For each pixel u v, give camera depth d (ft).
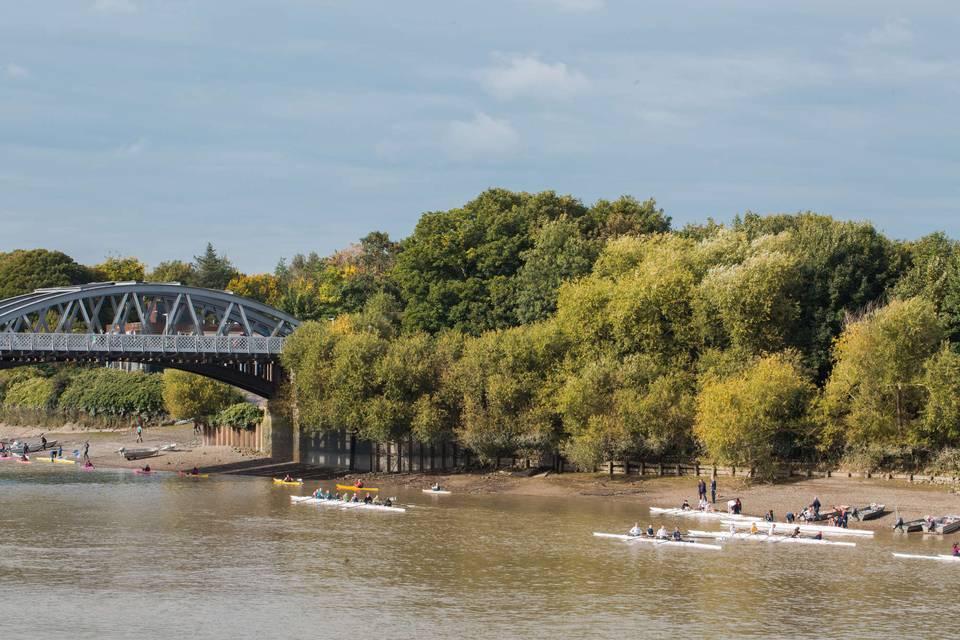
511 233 556.92
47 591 239.91
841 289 413.18
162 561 274.36
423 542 304.09
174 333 502.79
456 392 445.37
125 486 444.55
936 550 293.64
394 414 444.14
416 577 257.75
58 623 214.69
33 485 446.19
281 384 527.81
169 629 211.61
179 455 561.84
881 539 309.83
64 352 457.27
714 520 345.31
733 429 369.71
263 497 408.05
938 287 395.34
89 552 285.43
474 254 542.98
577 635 209.67
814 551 291.99
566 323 445.78
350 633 209.97
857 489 365.20
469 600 235.40
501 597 238.27
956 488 352.90
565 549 293.84
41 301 464.65
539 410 424.05
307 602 232.94
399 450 488.02
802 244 433.48
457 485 438.40
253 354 501.56
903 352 366.84
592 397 408.26
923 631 213.25
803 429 384.88
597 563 274.77
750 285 398.62
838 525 329.72
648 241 498.69
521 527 330.95
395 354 453.17
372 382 450.30
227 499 401.29
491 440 431.02
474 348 446.19
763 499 367.86
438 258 548.72
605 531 323.57
